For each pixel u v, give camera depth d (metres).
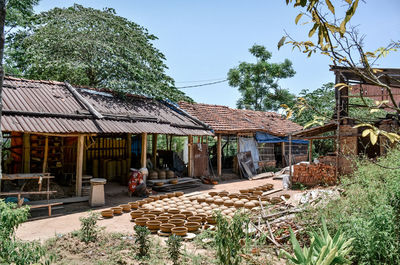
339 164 13.74
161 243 7.34
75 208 11.02
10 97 11.73
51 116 11.70
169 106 19.11
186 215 9.54
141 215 9.68
